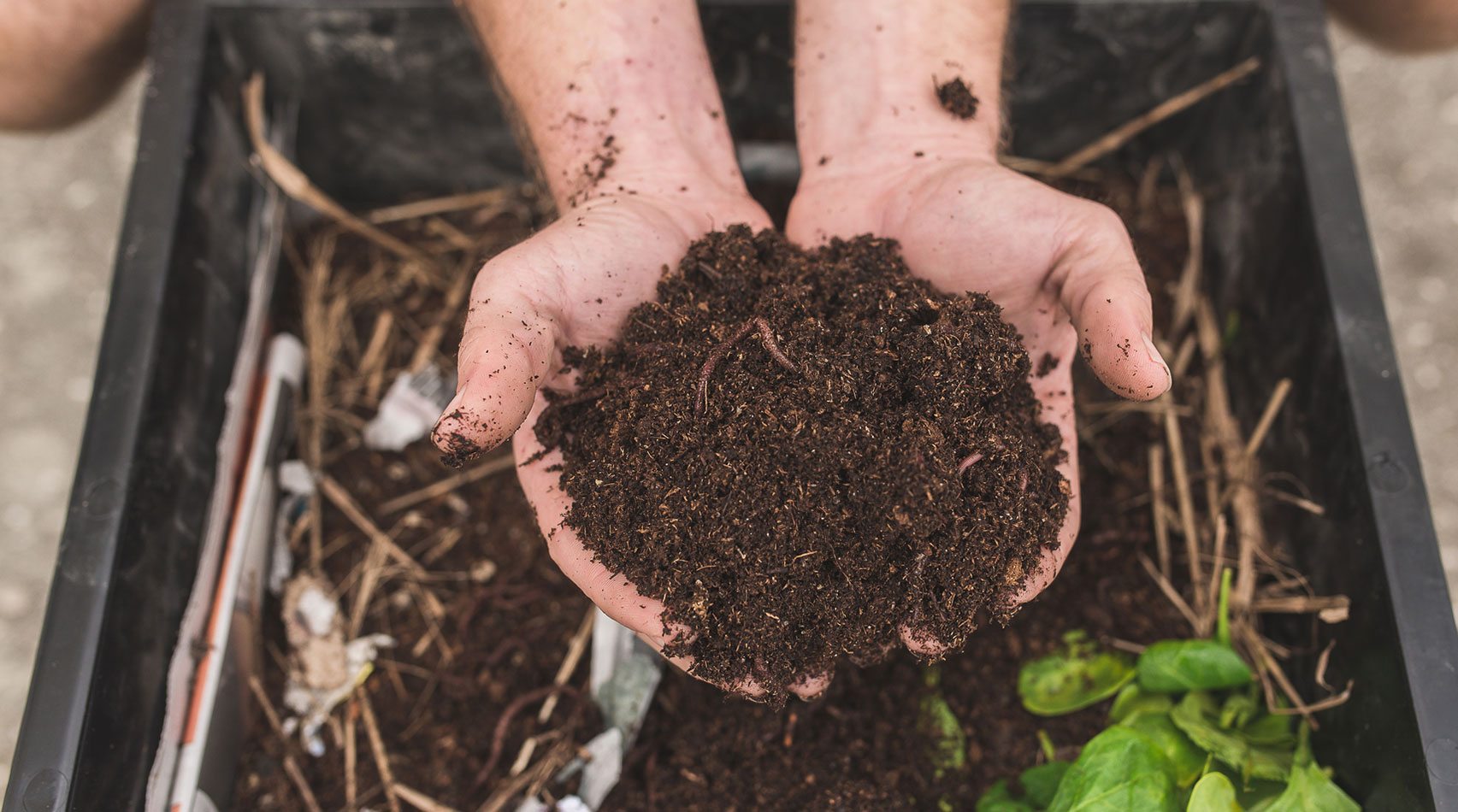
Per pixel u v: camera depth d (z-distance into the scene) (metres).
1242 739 0.62
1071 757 0.64
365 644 0.69
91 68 0.73
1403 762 0.57
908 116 0.63
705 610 0.54
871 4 0.65
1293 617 0.66
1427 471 0.87
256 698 0.68
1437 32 0.75
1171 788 0.59
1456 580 0.84
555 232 0.57
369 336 0.77
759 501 0.53
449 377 0.75
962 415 0.54
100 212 0.95
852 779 0.63
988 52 0.66
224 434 0.68
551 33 0.64
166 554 0.64
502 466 0.73
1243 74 0.72
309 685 0.68
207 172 0.70
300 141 0.78
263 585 0.69
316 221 0.79
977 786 0.64
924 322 0.56
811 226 0.63
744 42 0.73
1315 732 0.63
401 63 0.74
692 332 0.56
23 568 0.86
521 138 0.68
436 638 0.69
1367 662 0.60
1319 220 0.65
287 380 0.73
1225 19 0.71
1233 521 0.69
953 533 0.53
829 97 0.65
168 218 0.67
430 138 0.78
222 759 0.65
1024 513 0.54
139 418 0.63
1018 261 0.57
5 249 0.93
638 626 0.55
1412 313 0.90
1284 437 0.67
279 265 0.76
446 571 0.71
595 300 0.57
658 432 0.54
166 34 0.71
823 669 0.55
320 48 0.73
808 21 0.67
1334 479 0.63
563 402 0.57
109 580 0.60
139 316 0.65
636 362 0.56
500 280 0.55
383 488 0.73
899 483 0.53
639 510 0.54
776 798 0.63
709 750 0.64
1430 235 0.92
